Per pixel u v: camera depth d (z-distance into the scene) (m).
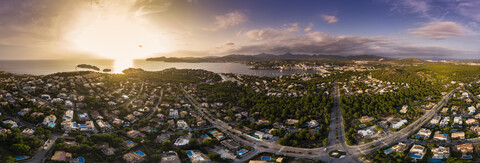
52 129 170.25
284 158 146.88
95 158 137.25
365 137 176.62
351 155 150.75
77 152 140.50
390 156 146.75
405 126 193.25
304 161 143.75
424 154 146.50
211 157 145.00
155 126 194.75
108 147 150.88
